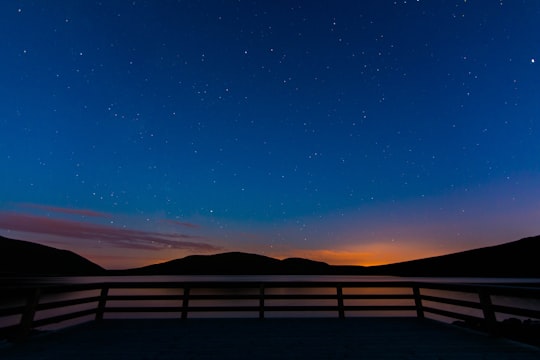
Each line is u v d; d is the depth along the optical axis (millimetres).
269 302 36938
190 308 6344
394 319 6363
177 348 4328
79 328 5547
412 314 26734
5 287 4031
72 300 5590
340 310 6492
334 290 50375
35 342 4574
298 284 6742
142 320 6203
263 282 6680
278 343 4582
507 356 3898
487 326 4859
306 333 5184
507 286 4379
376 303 38812
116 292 47938
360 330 5391
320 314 25922
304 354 4059
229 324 5891
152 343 4574
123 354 4059
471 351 4117
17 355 3965
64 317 5355
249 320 6250
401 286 6676
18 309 4512
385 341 4660
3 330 4332
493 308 4754
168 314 25281
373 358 3895
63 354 4031
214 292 51250
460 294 41344
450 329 5453
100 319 6242
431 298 6238
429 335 5000
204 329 5484
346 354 4051
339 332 5246
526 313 4121
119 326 5719
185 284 6527
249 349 4289
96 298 6273
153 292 50875
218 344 4531
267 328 5566
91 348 4305
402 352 4113
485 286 4789
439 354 4008
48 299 32719
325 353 4098
